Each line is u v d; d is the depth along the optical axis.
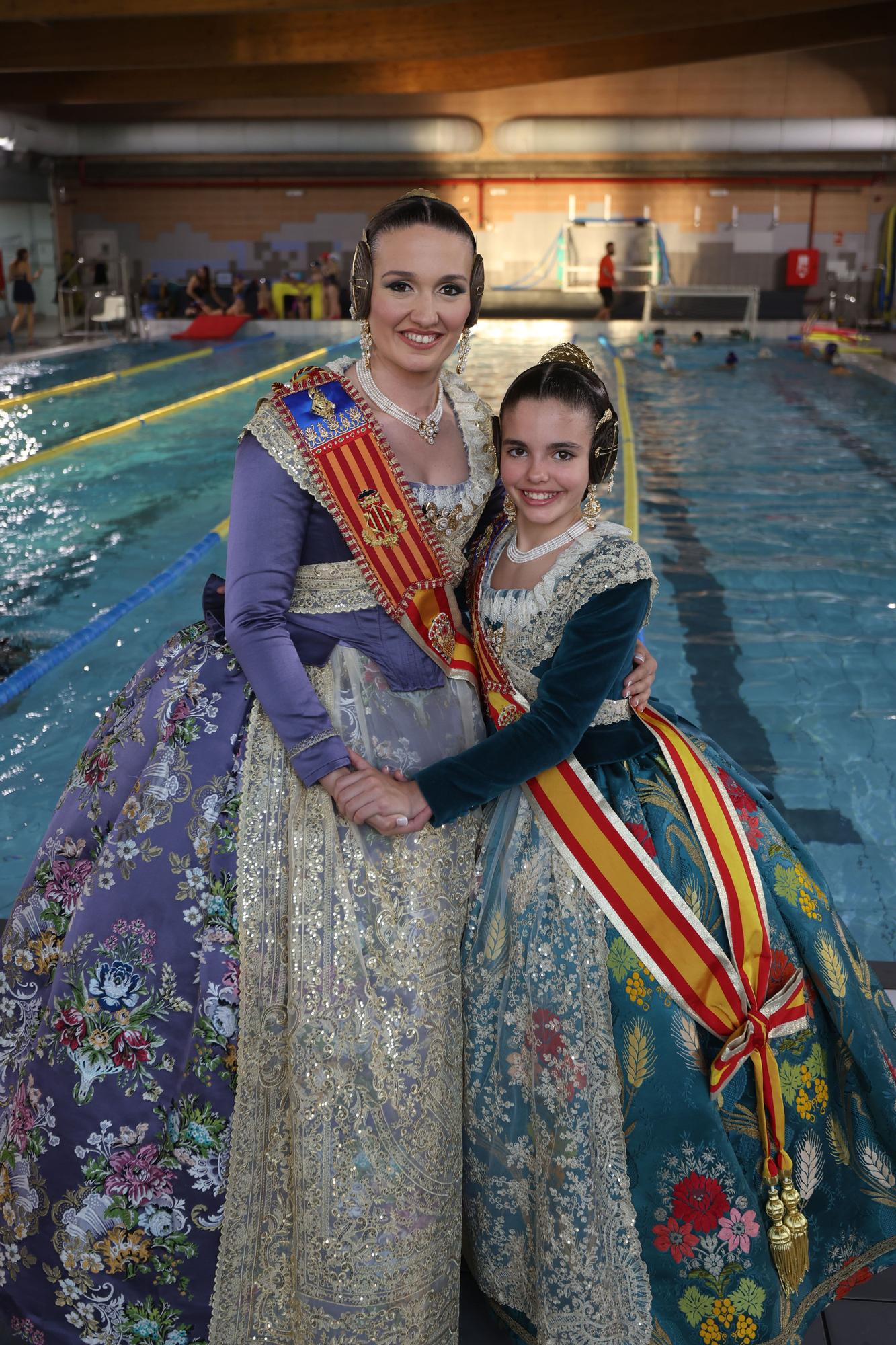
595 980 1.79
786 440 10.35
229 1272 1.77
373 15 15.54
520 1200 1.84
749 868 1.88
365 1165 1.71
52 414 12.23
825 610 5.90
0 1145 1.88
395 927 1.77
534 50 18.48
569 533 1.86
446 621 1.92
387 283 1.77
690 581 6.35
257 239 23.78
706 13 14.02
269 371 15.51
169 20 16.05
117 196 23.67
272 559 1.81
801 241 22.83
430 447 1.91
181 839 1.82
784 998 1.84
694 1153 1.77
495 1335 1.97
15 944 1.97
